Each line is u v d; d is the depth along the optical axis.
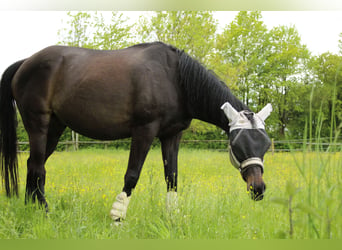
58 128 4.07
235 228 2.65
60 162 8.77
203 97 3.53
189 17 12.41
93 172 6.84
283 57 19.62
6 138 4.03
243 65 15.95
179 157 10.94
